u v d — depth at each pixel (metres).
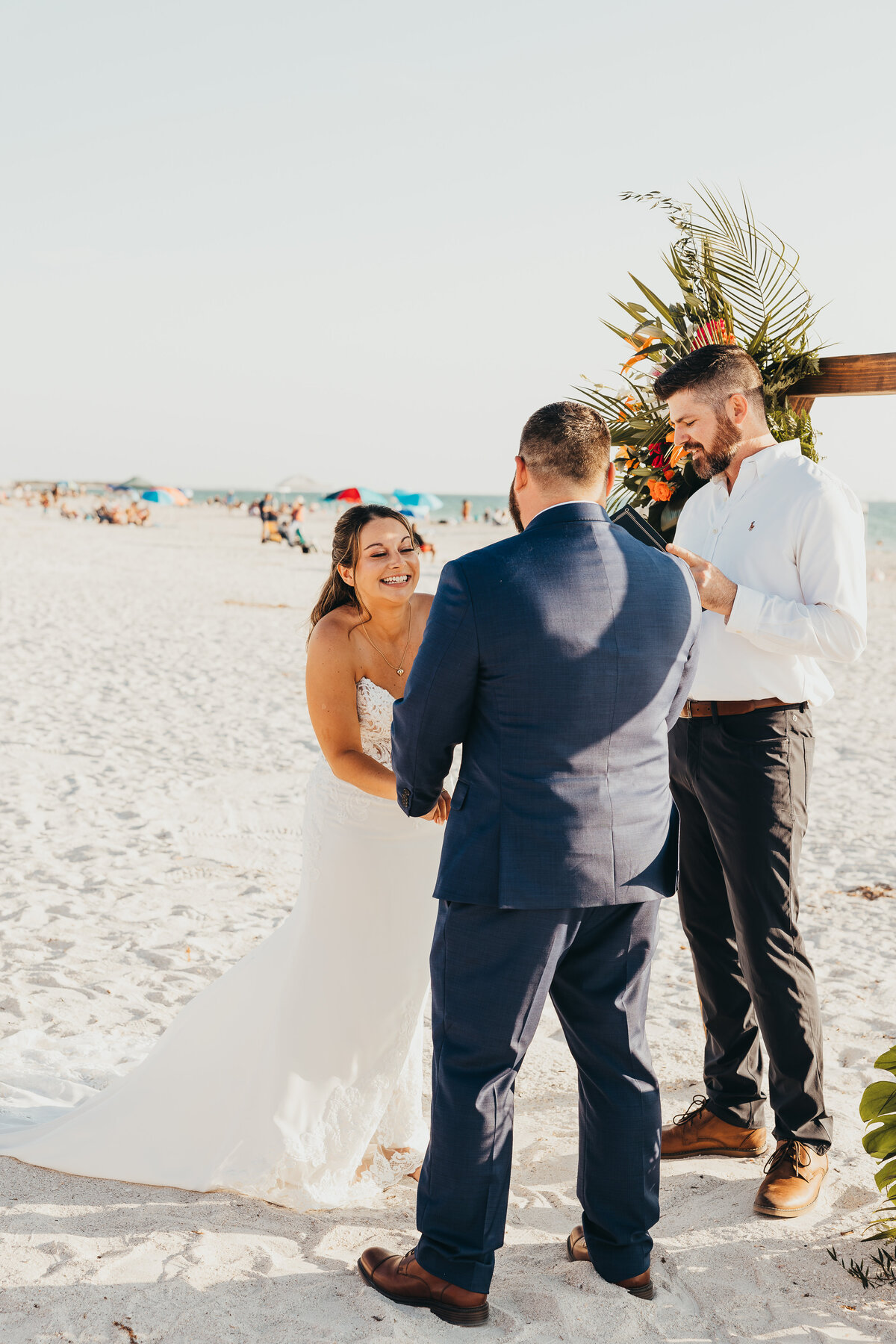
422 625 2.83
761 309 3.13
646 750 2.13
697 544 2.87
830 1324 2.17
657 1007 4.07
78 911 4.70
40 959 4.15
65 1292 2.14
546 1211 2.63
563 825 2.02
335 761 2.63
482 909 2.09
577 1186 2.38
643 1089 2.22
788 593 2.63
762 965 2.62
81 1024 3.60
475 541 47.03
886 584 31.92
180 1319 2.06
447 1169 2.13
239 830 6.15
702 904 2.87
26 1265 2.23
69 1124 2.76
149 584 21.97
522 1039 2.14
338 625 2.70
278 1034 2.61
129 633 14.52
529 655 1.99
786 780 2.62
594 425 2.15
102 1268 2.23
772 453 2.68
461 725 2.09
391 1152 2.85
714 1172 2.84
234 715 9.57
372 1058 2.68
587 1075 2.25
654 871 2.14
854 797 8.04
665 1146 2.94
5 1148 2.74
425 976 2.73
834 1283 2.31
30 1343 1.98
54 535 38.78
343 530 2.68
